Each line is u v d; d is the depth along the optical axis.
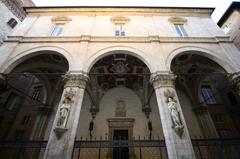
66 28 15.05
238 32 17.64
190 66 15.89
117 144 10.28
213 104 19.62
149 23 15.71
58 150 7.87
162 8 17.34
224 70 13.27
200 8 17.56
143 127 16.23
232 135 17.38
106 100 18.17
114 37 13.73
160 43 13.60
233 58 12.51
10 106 18.55
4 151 14.54
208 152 13.36
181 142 8.30
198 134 15.87
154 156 13.95
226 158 11.87
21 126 17.61
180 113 9.33
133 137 15.52
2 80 10.98
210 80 21.38
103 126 16.28
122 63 15.90
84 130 15.88
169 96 9.93
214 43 13.98
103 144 10.80
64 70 15.45
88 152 14.06
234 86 11.73
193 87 18.03
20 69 13.20
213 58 12.96
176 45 13.50
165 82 10.69
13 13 19.92
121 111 17.39
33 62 14.19
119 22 15.89
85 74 11.05
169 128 8.85
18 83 19.47
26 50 12.66
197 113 17.09
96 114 17.02
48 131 15.85
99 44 13.23
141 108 17.64
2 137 16.47
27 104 19.16
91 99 17.33
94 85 17.56
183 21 16.52
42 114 16.62
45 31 14.84
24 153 14.20
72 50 12.72
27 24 15.40
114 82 18.53
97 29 14.93
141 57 12.48
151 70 11.55
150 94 17.34
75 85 10.36
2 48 12.59
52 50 12.67
